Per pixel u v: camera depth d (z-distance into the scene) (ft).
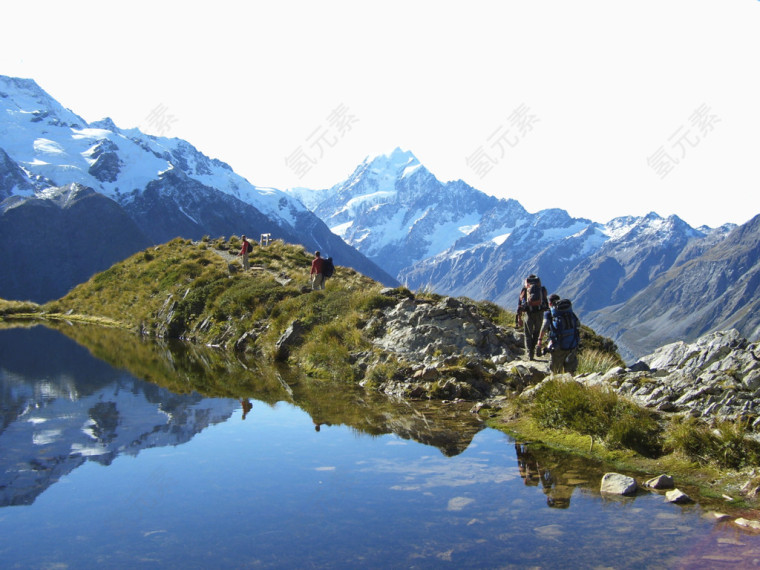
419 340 52.34
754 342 36.65
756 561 16.74
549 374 42.86
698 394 31.50
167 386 46.21
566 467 26.03
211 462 26.25
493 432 32.71
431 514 20.53
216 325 81.92
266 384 48.80
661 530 19.10
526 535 18.74
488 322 55.88
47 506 20.94
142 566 16.46
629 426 28.07
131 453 27.53
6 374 50.49
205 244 138.21
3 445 28.43
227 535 18.67
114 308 116.16
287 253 121.29
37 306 146.61
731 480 23.34
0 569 16.25
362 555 17.30
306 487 23.16
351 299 66.08
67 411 36.17
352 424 34.47
